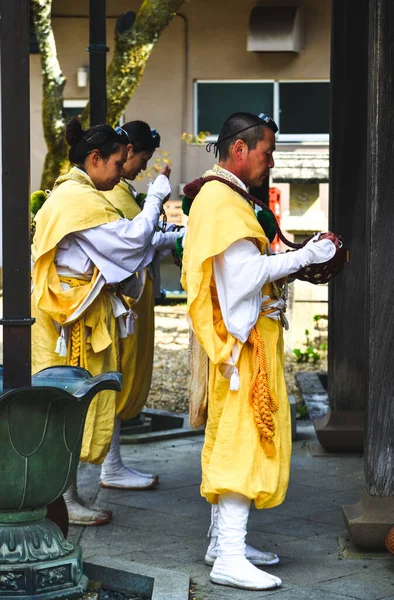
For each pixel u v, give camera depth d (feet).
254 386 21.29
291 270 21.22
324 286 54.08
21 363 19.48
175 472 31.78
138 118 85.81
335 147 33.47
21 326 19.44
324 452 34.17
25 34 19.10
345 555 23.59
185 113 85.25
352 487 29.86
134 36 54.95
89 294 24.27
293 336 54.34
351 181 33.47
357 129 33.27
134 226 24.44
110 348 25.54
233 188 21.59
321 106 84.02
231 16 83.87
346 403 34.22
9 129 19.24
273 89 84.43
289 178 50.72
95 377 20.92
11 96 19.16
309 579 22.13
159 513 27.45
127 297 28.14
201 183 21.85
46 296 24.18
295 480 30.71
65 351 24.56
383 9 22.53
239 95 85.05
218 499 22.06
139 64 55.77
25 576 19.48
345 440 33.73
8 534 19.75
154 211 25.12
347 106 33.22
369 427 23.47
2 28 19.08
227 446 21.40
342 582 21.91
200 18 84.28
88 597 20.36
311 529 25.84
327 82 83.92
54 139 57.98
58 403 19.42
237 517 21.83
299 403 43.57
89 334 25.00
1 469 19.24
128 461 33.09
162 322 68.80
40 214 24.53
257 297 21.27
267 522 26.48
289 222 51.83
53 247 23.91
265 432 21.24
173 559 23.65
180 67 84.99
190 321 22.17
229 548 21.86
